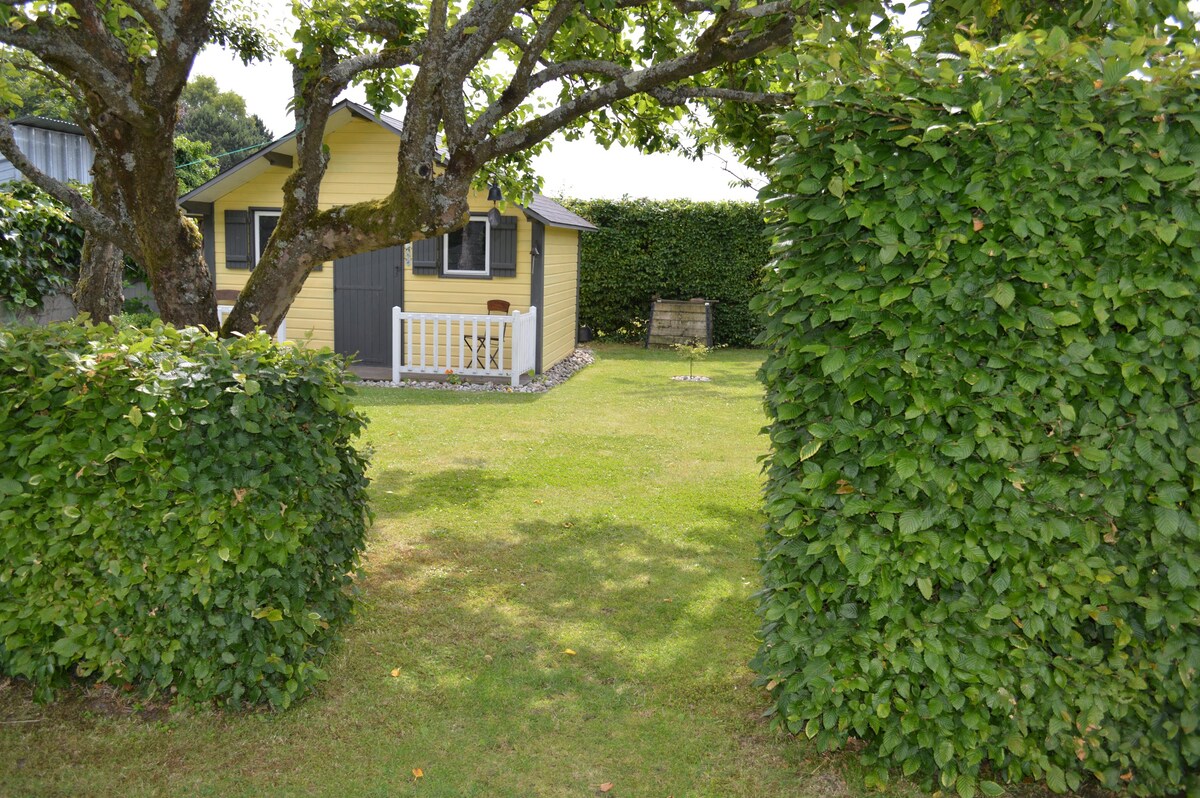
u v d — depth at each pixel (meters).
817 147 3.61
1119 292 3.34
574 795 3.64
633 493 8.19
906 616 3.63
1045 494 3.45
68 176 17.08
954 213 3.40
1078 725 3.53
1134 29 3.47
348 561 4.89
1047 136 3.32
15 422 3.98
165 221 5.69
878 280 3.51
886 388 3.50
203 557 4.00
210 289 6.11
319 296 15.48
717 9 5.64
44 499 3.99
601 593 5.80
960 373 3.46
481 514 7.40
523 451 9.66
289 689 4.19
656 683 4.61
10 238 9.90
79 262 11.18
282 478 4.21
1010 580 3.52
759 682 4.16
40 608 4.02
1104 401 3.39
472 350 14.78
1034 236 3.35
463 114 5.67
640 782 3.74
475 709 4.30
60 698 4.19
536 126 5.95
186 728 4.01
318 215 5.95
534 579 6.00
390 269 15.26
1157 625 3.54
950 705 3.62
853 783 3.73
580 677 4.65
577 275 19.62
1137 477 3.43
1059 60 3.32
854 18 4.92
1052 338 3.45
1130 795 3.55
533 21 7.43
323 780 3.68
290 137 13.67
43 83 7.74
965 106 3.39
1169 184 3.31
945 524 3.59
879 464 3.56
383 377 14.42
